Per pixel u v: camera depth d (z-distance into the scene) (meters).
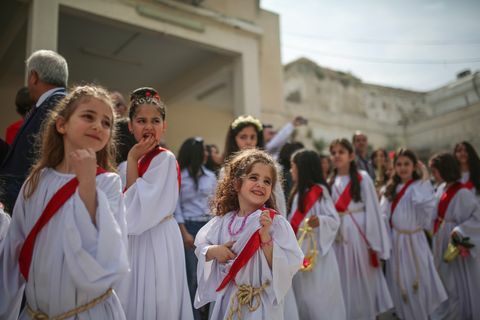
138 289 2.73
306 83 15.92
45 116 3.12
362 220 4.75
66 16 7.58
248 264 2.48
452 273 5.16
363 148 6.92
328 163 5.98
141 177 2.84
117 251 1.89
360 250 4.64
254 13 8.82
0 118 9.10
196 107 12.40
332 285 3.98
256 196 2.65
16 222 2.09
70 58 9.32
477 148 12.16
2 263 2.02
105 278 1.84
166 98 11.34
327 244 4.05
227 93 11.39
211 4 8.16
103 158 2.32
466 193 5.12
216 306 2.62
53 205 1.94
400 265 5.17
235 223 2.70
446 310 5.18
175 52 9.26
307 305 3.97
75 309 1.92
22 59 8.45
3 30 7.47
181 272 2.91
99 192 1.96
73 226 1.84
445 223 5.33
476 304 4.89
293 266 2.45
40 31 6.04
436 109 14.67
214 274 2.70
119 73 10.28
